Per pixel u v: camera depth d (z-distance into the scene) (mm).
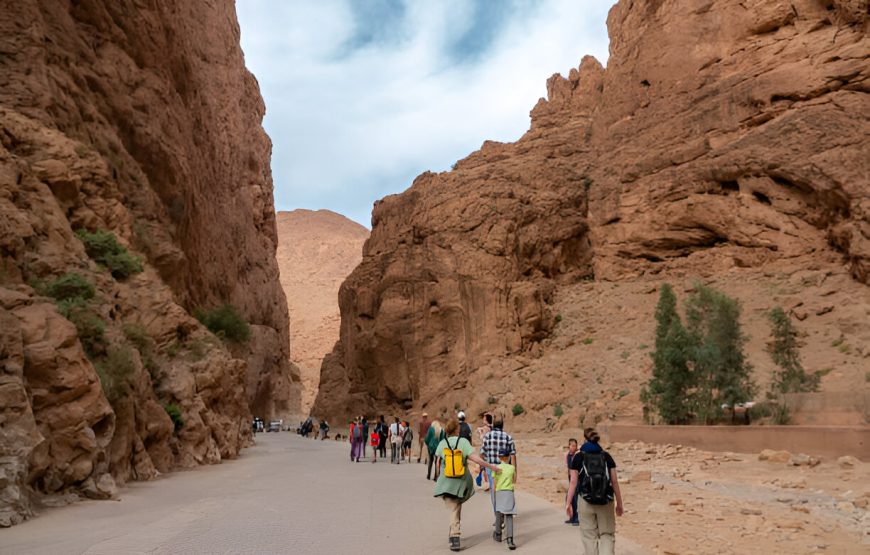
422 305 43531
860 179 32844
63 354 11914
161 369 19156
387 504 11469
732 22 43031
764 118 39344
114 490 11648
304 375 100250
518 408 33781
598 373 34219
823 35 38188
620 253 43969
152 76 30297
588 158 49156
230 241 47969
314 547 7699
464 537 8727
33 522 9031
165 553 7062
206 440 19375
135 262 20875
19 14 22781
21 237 15945
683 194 41594
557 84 58156
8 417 10141
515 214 43469
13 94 21188
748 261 37688
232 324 33125
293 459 22609
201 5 59906
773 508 11766
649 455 20281
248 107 75500
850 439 17234
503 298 40156
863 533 9523
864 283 31547
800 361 27359
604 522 6574
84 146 22266
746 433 19953
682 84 44719
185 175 30688
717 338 24547
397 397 45469
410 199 50531
